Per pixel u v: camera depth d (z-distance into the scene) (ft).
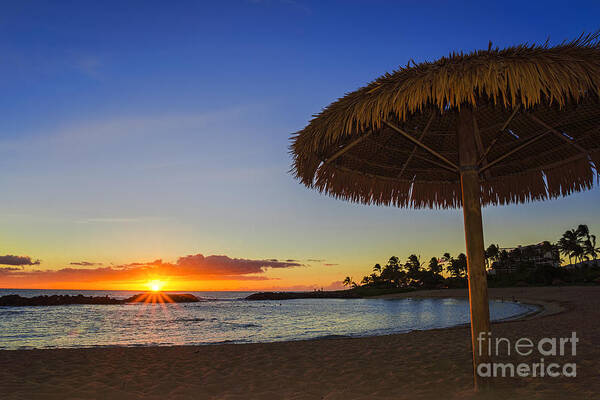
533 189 15.79
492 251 353.31
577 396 12.19
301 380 17.39
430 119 14.58
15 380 17.69
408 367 18.56
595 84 8.81
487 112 14.65
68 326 81.35
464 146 11.91
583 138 13.61
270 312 146.10
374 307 178.70
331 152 14.05
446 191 17.16
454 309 136.56
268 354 24.48
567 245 313.94
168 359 23.18
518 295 166.61
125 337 58.49
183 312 147.02
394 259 473.26
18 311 142.31
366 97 10.66
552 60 9.15
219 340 51.57
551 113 13.10
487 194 16.81
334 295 415.44
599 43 9.75
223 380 17.89
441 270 434.71
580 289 170.19
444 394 13.21
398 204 16.76
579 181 14.48
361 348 25.59
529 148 15.05
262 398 14.73
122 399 14.85
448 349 23.18
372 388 15.14
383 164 16.34
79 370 20.15
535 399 11.85
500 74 8.99
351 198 15.90
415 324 73.82
